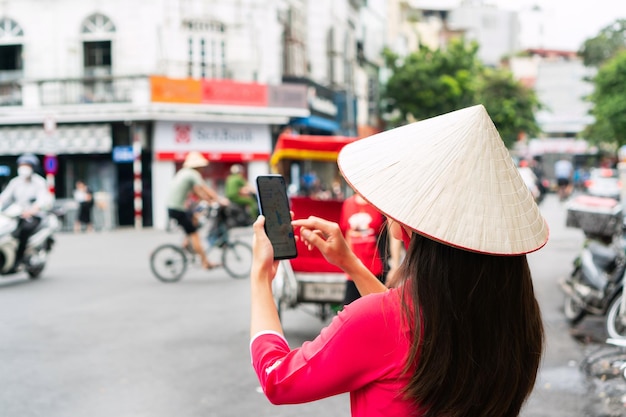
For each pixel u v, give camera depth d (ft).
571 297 26.89
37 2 87.40
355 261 6.56
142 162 84.48
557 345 22.58
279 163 30.14
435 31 211.41
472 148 4.95
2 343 22.91
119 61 86.07
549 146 230.48
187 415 15.90
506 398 4.97
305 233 6.53
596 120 156.46
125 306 29.68
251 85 87.56
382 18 152.25
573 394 17.31
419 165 4.95
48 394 17.46
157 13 85.46
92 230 78.33
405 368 4.83
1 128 86.12
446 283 4.87
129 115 81.76
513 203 4.90
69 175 86.17
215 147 87.30
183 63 87.40
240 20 90.07
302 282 22.20
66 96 84.84
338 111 111.96
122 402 16.79
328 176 111.96
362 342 4.87
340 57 115.55
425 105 137.90
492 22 297.94
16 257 36.63
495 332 4.89
